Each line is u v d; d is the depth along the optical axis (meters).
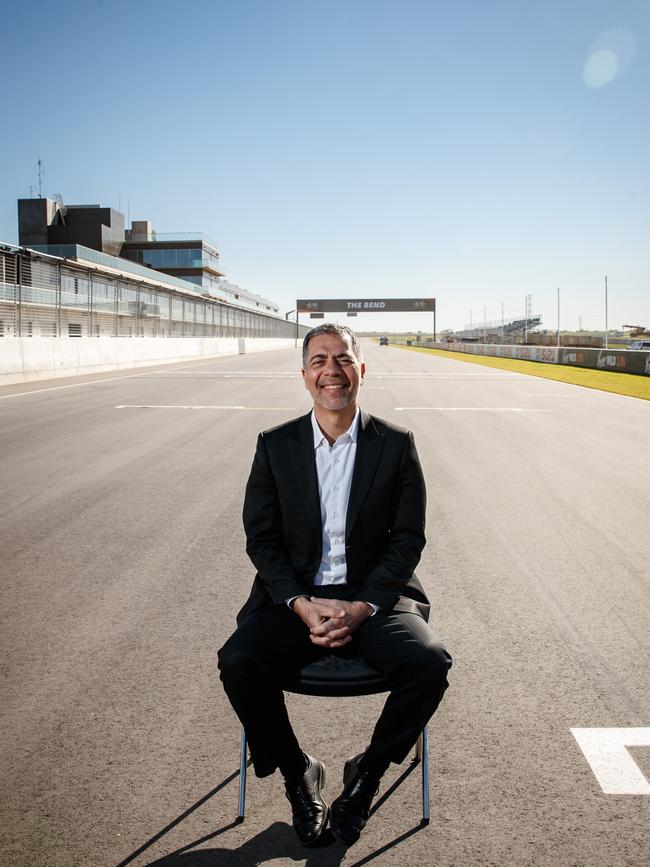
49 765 2.30
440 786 2.20
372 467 2.24
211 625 3.49
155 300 36.66
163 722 2.58
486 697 2.77
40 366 20.62
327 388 2.19
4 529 5.24
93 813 2.07
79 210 61.66
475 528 5.36
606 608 3.74
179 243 68.56
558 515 5.77
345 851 1.91
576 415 12.93
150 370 26.80
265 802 2.14
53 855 1.89
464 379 23.38
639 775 2.26
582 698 2.76
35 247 45.88
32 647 3.23
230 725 2.57
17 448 8.84
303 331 132.75
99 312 33.72
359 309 105.81
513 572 4.33
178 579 4.17
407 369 30.34
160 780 2.23
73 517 5.60
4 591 3.96
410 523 2.25
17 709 2.66
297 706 2.75
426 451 8.90
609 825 2.01
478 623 3.52
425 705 1.99
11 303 27.42
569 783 2.21
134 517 5.61
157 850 1.91
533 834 1.97
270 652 2.04
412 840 1.95
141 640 3.31
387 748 2.00
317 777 2.14
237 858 1.88
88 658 3.11
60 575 4.23
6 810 2.08
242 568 4.38
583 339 66.69
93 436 9.87
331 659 2.11
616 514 5.80
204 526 5.36
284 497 2.27
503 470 7.69
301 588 2.16
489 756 2.36
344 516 2.27
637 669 3.02
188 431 10.41
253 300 95.06
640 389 19.66
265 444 2.33
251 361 37.81
